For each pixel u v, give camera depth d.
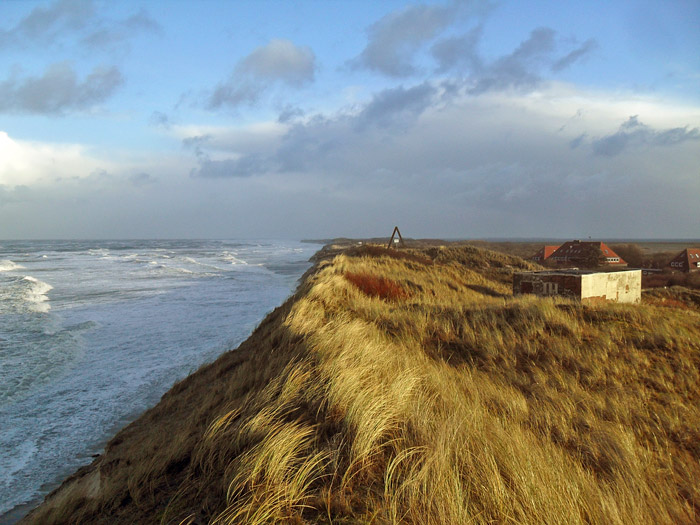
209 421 4.64
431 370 6.37
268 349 8.39
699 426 5.46
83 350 15.24
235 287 34.44
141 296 28.72
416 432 3.70
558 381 7.04
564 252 61.47
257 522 2.47
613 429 5.18
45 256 77.62
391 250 31.22
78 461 7.71
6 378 12.19
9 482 6.98
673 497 3.82
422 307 11.51
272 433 3.49
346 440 3.48
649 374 7.25
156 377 12.33
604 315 10.34
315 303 11.48
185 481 3.37
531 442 4.30
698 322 10.13
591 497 3.27
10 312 22.31
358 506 2.71
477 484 2.98
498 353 8.23
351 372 4.67
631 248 69.56
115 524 3.05
